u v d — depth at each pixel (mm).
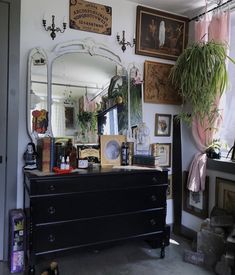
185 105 2953
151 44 2818
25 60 2297
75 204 2033
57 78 2404
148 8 2779
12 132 2246
